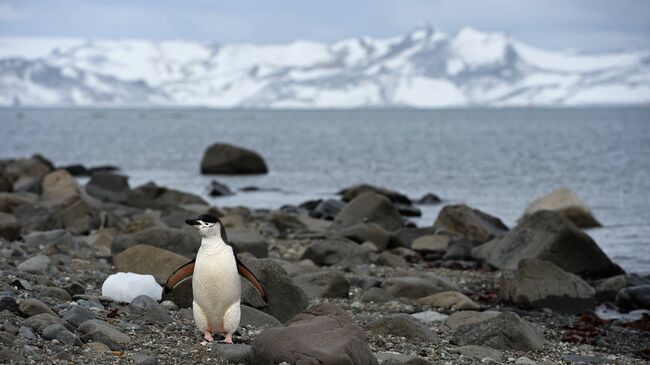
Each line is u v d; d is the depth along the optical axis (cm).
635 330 1564
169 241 1744
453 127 18262
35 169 4634
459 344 1275
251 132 14462
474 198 4350
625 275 2030
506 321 1288
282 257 2142
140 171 5972
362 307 1553
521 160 7194
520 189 4812
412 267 2145
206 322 1067
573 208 3228
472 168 6347
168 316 1200
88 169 5712
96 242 2127
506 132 14650
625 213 3703
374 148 9244
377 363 955
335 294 1645
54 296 1288
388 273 1931
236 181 5269
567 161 7056
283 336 954
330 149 9031
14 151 8281
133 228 2158
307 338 945
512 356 1214
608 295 1898
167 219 2675
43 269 1522
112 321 1153
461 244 2373
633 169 6212
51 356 927
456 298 1634
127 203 3303
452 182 5247
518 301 1734
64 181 3384
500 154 8069
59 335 994
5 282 1304
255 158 5775
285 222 2814
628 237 2973
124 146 9294
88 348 977
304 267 1814
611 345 1427
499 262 2186
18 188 3669
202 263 1047
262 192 4653
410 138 12131
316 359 899
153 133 13412
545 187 4919
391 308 1562
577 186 4975
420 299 1653
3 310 1101
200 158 7369
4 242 1902
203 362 976
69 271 1617
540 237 2175
